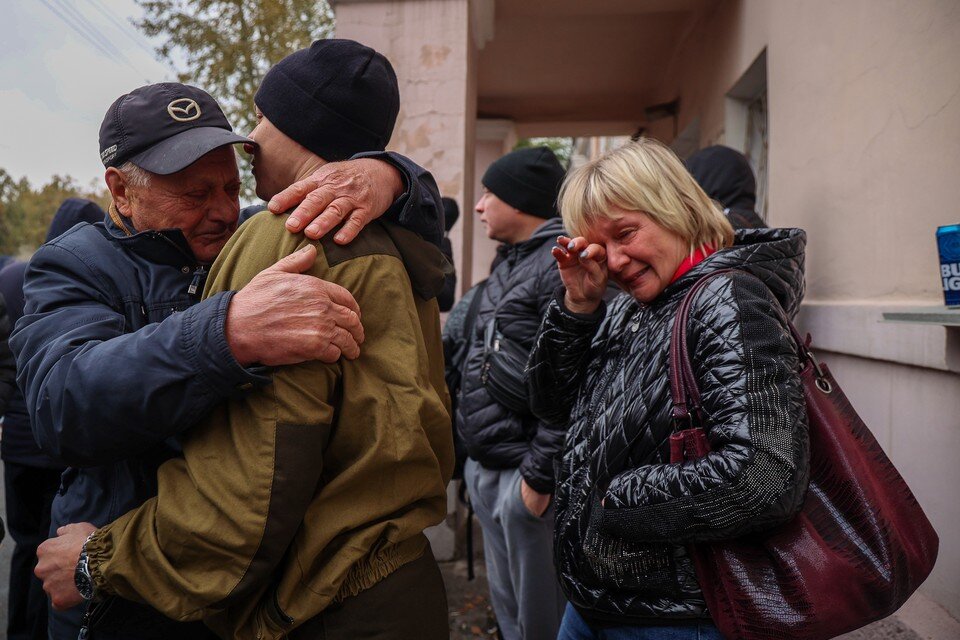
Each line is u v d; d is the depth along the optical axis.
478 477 2.37
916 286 2.12
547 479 1.96
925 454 2.06
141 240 1.23
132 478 1.20
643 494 1.14
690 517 1.08
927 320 1.73
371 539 1.07
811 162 3.06
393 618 1.11
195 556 1.00
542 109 8.50
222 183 1.26
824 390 1.21
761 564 1.11
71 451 1.05
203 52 6.77
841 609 1.07
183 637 1.22
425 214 1.28
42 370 1.08
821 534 1.12
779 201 3.54
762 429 1.06
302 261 1.05
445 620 1.23
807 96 3.13
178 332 1.01
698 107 5.75
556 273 2.07
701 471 1.08
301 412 1.02
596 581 1.27
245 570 0.99
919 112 2.11
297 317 1.00
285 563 1.06
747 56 4.24
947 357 1.84
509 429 2.17
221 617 1.11
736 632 1.09
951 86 1.94
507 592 2.38
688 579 1.16
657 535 1.12
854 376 2.57
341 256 1.10
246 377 0.99
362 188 1.13
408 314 1.16
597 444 1.30
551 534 2.10
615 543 1.19
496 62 7.02
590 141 15.08
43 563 1.11
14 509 2.47
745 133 4.88
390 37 4.05
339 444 1.09
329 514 1.06
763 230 1.38
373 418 1.08
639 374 1.26
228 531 0.99
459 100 4.03
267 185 1.32
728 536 1.08
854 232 2.60
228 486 1.00
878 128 2.40
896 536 1.10
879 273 2.38
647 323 1.30
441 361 1.42
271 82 1.28
